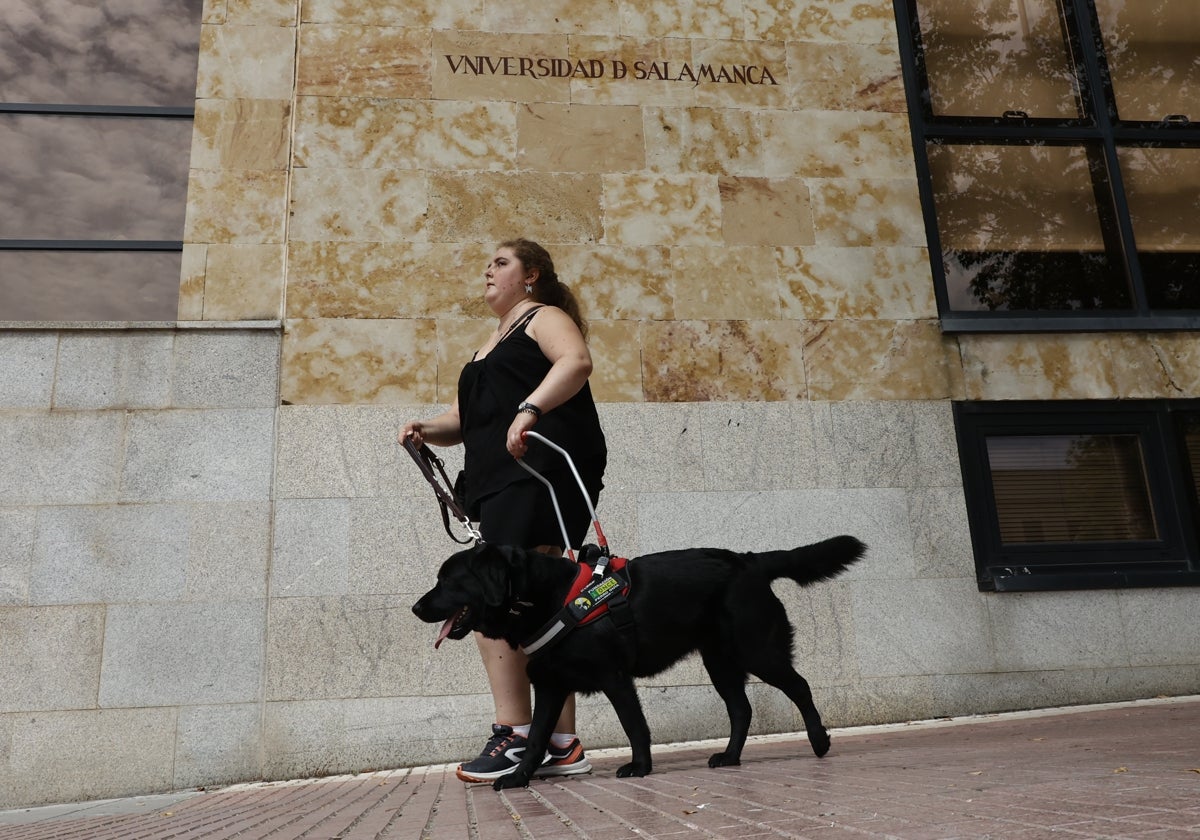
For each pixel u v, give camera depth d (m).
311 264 5.85
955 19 7.09
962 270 6.59
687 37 6.58
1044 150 6.93
